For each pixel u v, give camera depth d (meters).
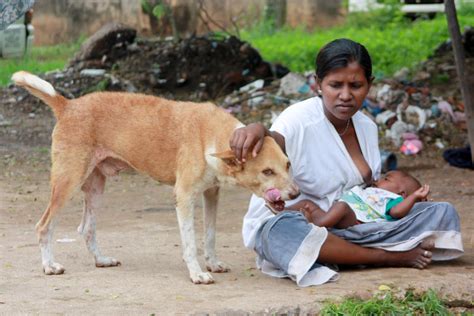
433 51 17.97
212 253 6.52
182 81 16.73
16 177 11.62
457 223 6.38
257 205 6.35
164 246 7.59
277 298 5.65
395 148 13.43
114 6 24.33
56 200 6.45
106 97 6.56
